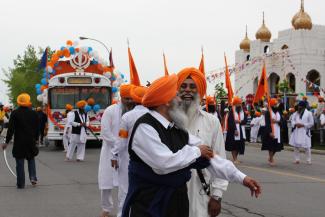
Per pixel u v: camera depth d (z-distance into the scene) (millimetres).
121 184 6969
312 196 9703
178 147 3568
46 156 18781
